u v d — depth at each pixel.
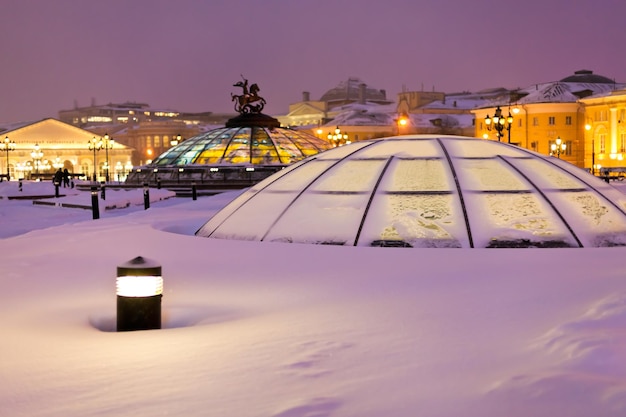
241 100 57.94
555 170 12.55
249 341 5.01
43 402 3.82
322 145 58.44
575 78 91.19
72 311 6.34
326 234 11.20
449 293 6.63
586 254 8.94
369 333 5.20
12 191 39.78
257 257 9.36
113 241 11.37
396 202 11.47
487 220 11.05
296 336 5.14
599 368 4.09
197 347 4.86
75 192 40.44
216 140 55.00
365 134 98.81
